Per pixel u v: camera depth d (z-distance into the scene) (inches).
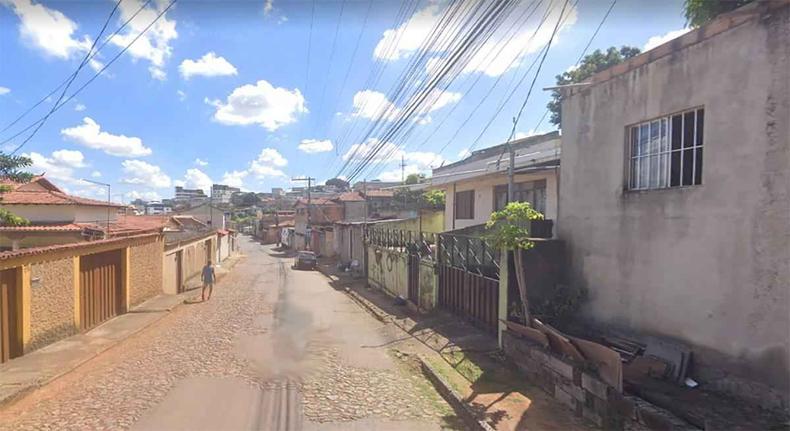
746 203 217.9
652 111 273.0
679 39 253.9
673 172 263.4
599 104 318.3
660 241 267.1
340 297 799.1
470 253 501.4
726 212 227.6
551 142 523.2
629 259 290.7
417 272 654.5
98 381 325.4
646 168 283.4
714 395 228.8
